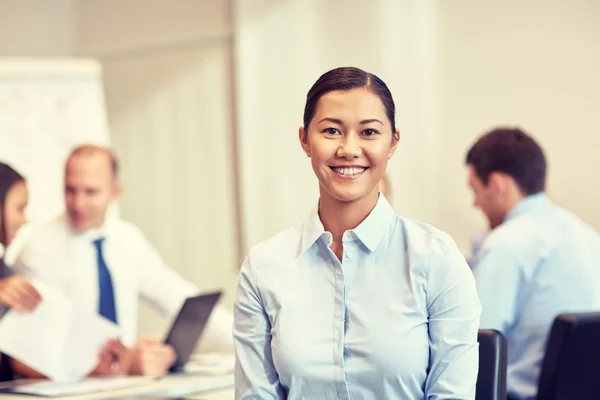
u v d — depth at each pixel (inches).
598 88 135.8
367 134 52.7
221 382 94.5
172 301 146.3
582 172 137.5
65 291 135.0
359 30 164.6
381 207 54.9
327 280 54.4
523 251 96.3
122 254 143.9
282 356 53.6
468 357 51.9
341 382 52.5
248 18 178.7
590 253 98.3
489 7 148.1
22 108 159.6
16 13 204.8
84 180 136.3
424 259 52.7
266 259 56.0
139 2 198.7
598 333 75.3
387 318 52.5
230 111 185.5
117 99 203.0
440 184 153.7
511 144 102.5
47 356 96.7
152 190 198.2
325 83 53.1
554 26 140.4
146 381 95.5
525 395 95.9
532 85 143.3
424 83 156.0
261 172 177.2
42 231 137.1
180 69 193.0
